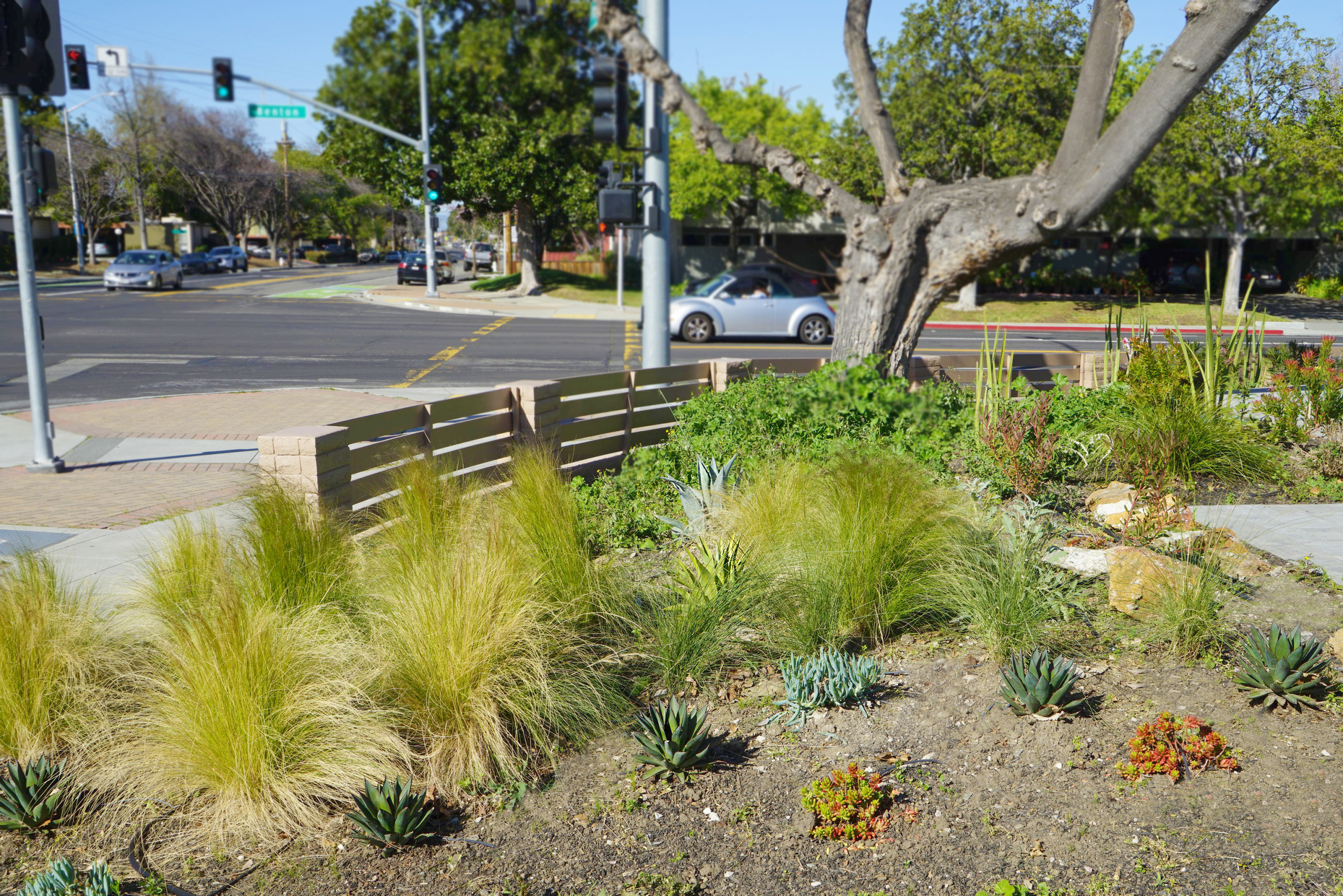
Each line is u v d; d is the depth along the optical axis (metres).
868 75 9.12
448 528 5.39
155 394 14.83
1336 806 3.62
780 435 8.59
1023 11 29.77
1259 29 28.83
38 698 4.21
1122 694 4.55
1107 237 42.09
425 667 4.23
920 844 3.60
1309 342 25.47
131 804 3.92
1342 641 4.76
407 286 43.62
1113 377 11.57
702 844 3.65
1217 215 33.09
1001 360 11.59
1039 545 5.71
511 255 56.91
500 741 4.12
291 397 14.34
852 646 5.20
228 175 67.06
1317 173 29.38
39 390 9.65
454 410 7.81
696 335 22.92
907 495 5.54
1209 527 6.35
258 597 4.62
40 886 3.37
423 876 3.51
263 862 3.61
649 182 10.47
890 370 9.37
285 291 39.09
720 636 4.96
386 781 3.77
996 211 8.52
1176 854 3.44
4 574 4.66
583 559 5.42
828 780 3.93
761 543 5.84
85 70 18.64
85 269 53.75
